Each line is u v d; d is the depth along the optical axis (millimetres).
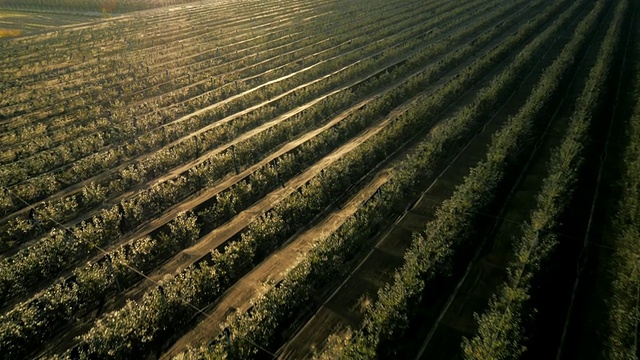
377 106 24422
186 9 63438
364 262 14109
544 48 33312
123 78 32906
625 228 14031
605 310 11547
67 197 18344
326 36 42688
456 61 31969
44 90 30578
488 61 30078
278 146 21953
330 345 11164
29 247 14781
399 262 13961
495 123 22656
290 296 12102
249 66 34344
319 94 28531
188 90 29469
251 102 27516
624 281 11711
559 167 16328
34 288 13781
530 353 10547
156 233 16203
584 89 23547
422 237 14047
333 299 12836
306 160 20312
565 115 22812
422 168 17938
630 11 42719
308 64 34906
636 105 21875
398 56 35156
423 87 28359
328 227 15898
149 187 18875
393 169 18859
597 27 38500
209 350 10641
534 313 11328
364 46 39000
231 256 13766
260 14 57250
